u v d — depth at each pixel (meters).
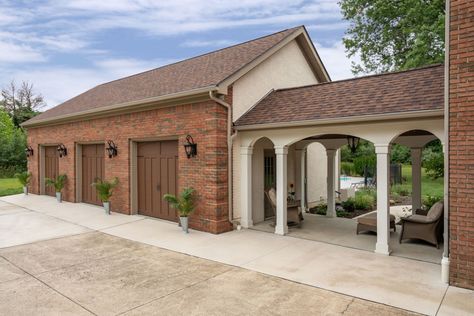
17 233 9.39
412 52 17.66
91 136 13.41
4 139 30.88
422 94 7.08
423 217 8.35
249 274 6.09
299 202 11.60
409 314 4.54
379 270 6.21
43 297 5.20
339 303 4.89
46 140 16.80
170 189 10.60
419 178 10.03
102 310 4.75
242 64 9.70
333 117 7.59
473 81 5.20
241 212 9.80
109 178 12.55
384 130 7.14
